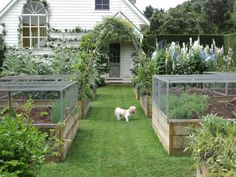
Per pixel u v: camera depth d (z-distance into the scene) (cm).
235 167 323
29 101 611
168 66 1250
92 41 1173
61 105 625
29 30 2314
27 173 341
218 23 3553
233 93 866
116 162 596
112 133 832
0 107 731
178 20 3156
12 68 1559
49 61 1755
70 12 2311
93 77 1158
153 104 883
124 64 2288
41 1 2294
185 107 646
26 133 357
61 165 578
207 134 443
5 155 330
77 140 761
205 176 409
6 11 2278
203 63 1273
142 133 831
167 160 599
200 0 4197
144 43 2195
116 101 1417
